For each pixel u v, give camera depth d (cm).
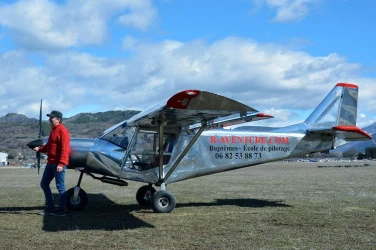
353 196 1123
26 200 1059
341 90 1069
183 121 826
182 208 900
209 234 611
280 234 610
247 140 957
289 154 991
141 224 696
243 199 1074
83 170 846
